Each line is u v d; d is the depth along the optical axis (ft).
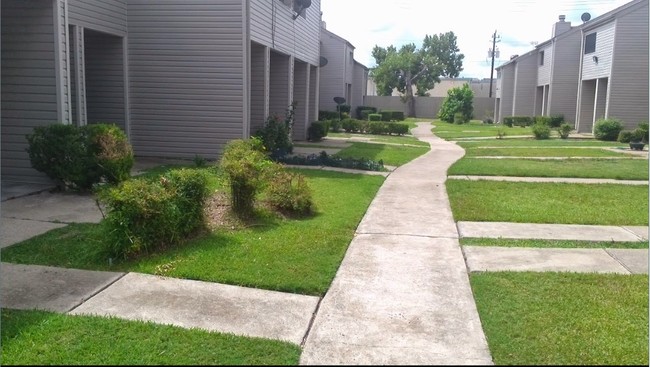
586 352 12.14
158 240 18.97
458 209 27.78
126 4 41.91
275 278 16.52
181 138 43.09
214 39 41.73
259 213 24.07
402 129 91.97
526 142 77.15
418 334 13.14
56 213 24.48
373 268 18.11
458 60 252.42
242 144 29.14
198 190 20.88
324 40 114.01
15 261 17.63
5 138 31.04
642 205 29.66
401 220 25.32
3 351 11.80
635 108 83.66
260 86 50.08
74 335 12.58
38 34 30.40
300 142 67.46
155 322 13.42
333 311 14.48
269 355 11.91
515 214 26.71
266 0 47.91
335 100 111.04
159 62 42.39
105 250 17.85
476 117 169.07
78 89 36.19
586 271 17.97
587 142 76.13
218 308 14.46
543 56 121.49
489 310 14.47
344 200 29.37
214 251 19.01
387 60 193.57
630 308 14.67
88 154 28.63
